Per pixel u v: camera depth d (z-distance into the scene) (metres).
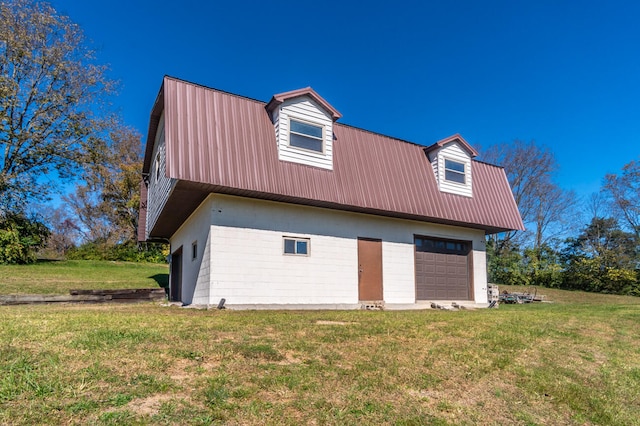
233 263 9.78
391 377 4.04
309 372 3.93
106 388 3.16
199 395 3.19
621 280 22.89
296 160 10.57
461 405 3.62
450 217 13.07
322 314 8.31
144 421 2.69
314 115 11.18
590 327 7.92
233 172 9.41
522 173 33.81
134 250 30.50
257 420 2.90
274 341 4.95
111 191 35.28
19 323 5.39
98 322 5.76
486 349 5.45
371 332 5.91
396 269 12.63
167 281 18.66
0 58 21.59
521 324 7.70
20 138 22.05
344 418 3.08
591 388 4.47
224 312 8.28
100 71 24.19
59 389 3.05
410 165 12.98
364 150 12.09
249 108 10.45
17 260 20.45
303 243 10.98
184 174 8.70
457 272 14.29
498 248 32.97
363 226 12.16
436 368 4.46
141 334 4.85
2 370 3.32
